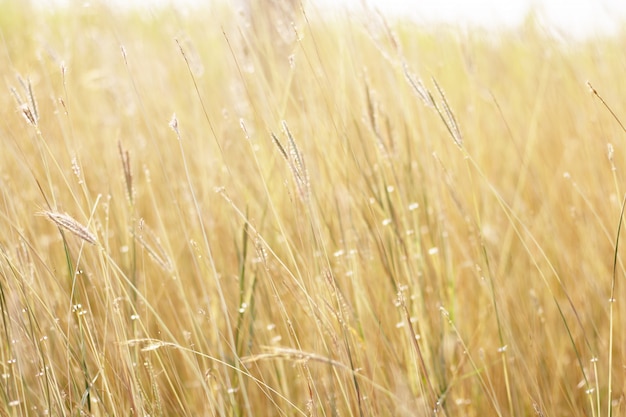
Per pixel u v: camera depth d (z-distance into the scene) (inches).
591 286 63.4
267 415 57.6
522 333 60.9
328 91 62.1
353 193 61.1
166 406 56.6
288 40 63.0
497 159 72.8
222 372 57.2
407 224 59.9
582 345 61.6
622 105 70.6
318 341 56.1
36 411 53.2
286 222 60.9
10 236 56.5
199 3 77.2
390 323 59.4
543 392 58.5
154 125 68.9
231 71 70.2
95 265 55.7
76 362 54.2
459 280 63.0
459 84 77.5
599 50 74.8
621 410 56.9
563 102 75.2
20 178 63.5
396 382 56.2
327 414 55.3
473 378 59.3
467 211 65.1
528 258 65.7
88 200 53.8
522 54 85.5
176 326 59.8
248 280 61.0
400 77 64.0
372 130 58.8
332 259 60.1
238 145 66.1
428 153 63.9
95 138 69.9
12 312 53.0
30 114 52.6
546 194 69.7
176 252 63.1
